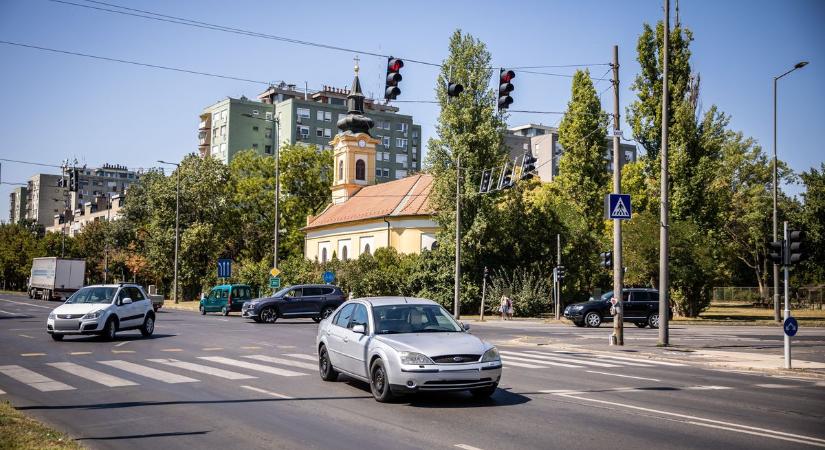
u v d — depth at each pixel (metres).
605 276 50.28
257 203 78.38
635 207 64.44
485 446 7.57
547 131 143.25
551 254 48.81
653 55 45.81
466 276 47.16
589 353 19.92
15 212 180.38
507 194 48.09
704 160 44.59
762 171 66.25
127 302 22.22
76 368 14.54
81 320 20.86
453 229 45.44
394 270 48.62
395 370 9.98
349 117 72.12
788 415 9.70
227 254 73.38
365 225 59.53
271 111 116.06
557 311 41.38
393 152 121.44
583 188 54.72
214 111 116.81
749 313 52.53
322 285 36.25
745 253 71.31
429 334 10.84
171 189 69.06
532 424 8.80
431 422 8.92
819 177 54.22
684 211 45.00
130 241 85.19
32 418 8.96
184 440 7.90
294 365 15.28
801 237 16.16
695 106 45.50
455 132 44.88
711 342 24.30
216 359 16.45
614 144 22.19
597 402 10.60
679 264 43.62
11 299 62.84
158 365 15.14
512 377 13.71
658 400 10.92
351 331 11.62
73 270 61.09
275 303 34.72
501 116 45.06
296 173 80.00
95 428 8.55
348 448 7.48
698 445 7.69
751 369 16.00
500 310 45.78
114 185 175.12
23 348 18.95
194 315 43.16
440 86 44.78
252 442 7.78
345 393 11.33
